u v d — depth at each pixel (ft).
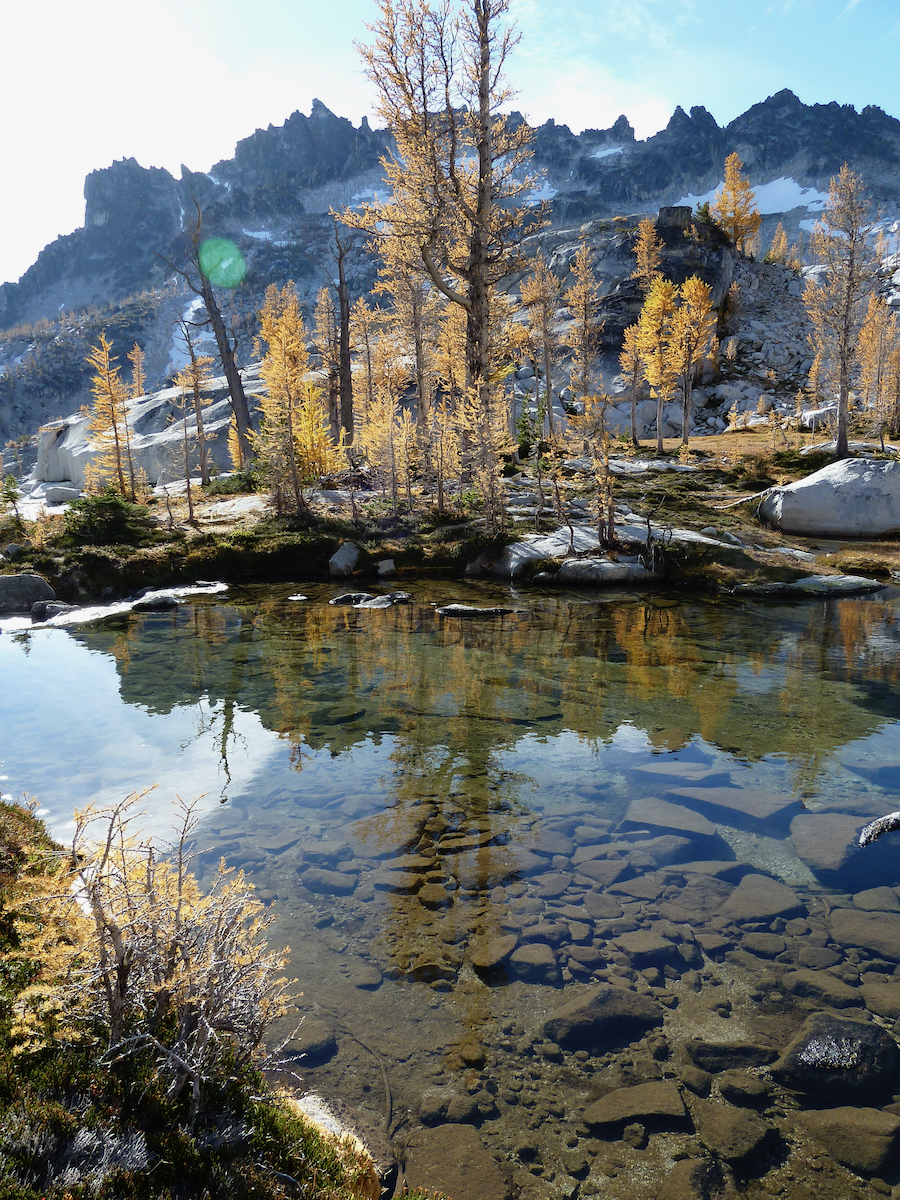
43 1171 8.99
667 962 18.19
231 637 58.34
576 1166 12.37
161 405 225.35
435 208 103.35
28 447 545.85
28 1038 11.04
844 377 142.92
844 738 35.37
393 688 43.70
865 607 72.74
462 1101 13.82
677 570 87.92
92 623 65.26
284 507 108.37
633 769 31.40
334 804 27.66
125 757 32.30
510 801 28.12
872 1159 12.45
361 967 17.89
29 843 20.07
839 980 17.43
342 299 152.46
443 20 95.86
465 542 97.76
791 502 114.42
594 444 98.68
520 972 17.76
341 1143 11.87
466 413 112.27
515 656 51.88
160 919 11.73
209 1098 11.17
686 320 187.01
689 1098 13.92
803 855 23.77
